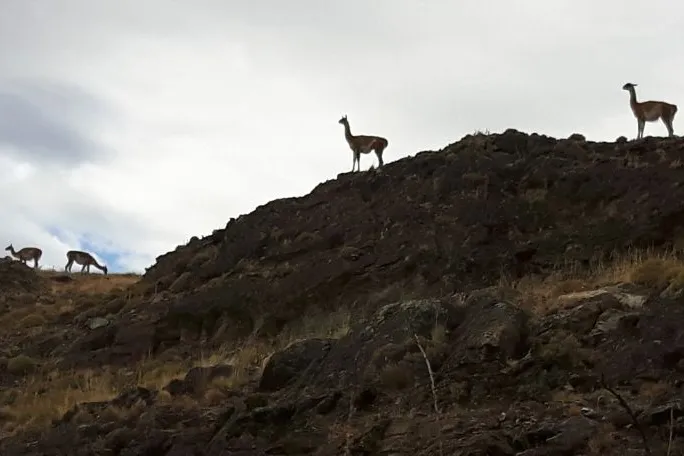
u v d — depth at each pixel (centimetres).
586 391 1053
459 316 1318
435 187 2139
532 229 1870
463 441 962
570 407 1001
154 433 1281
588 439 914
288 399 1260
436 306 1325
